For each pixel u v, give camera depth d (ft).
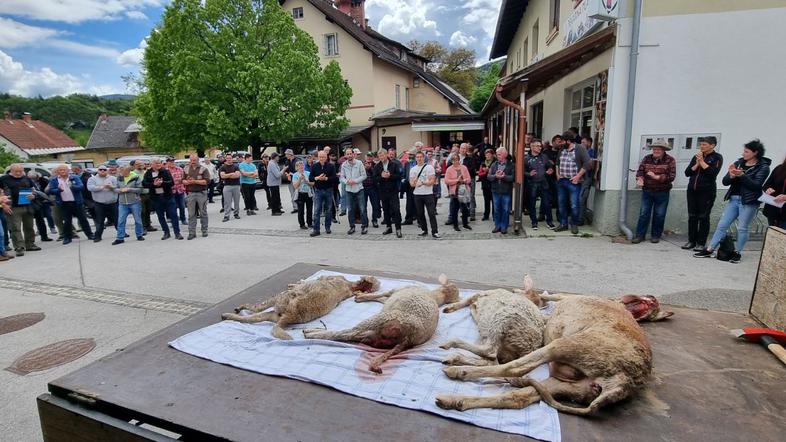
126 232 33.17
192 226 28.91
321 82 67.87
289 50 66.13
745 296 15.26
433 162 31.96
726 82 22.70
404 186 31.50
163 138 71.00
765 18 21.85
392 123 78.69
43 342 13.55
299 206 30.83
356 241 26.63
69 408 6.89
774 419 6.02
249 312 10.50
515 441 5.68
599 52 25.45
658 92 23.26
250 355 8.20
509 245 23.88
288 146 78.28
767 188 17.87
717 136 23.24
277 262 22.27
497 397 6.40
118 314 15.74
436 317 9.10
